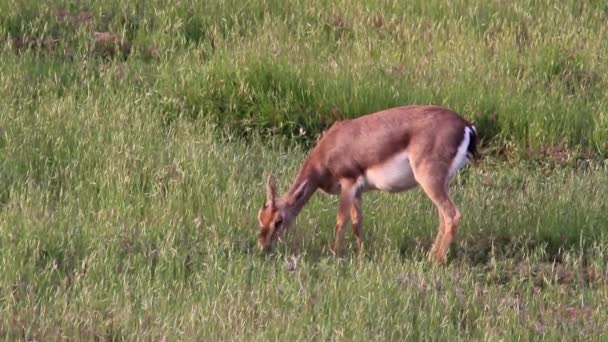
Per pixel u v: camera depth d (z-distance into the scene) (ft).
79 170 97.19
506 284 83.10
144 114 107.86
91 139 101.55
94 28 124.16
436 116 86.79
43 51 120.26
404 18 127.65
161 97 111.96
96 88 112.37
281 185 96.27
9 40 119.24
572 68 119.24
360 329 72.79
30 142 100.07
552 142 108.68
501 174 102.68
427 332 73.87
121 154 98.68
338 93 110.63
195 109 110.63
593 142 108.88
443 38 124.77
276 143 107.04
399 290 78.54
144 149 100.07
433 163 85.71
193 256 84.48
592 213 92.79
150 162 97.35
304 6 129.70
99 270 80.48
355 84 111.65
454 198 96.43
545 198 95.86
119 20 124.98
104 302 76.43
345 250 88.28
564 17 130.11
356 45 122.01
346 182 88.07
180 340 71.26
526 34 127.54
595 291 82.23
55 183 96.07
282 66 112.06
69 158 99.14
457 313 77.36
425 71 116.37
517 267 85.87
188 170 96.99
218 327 72.79
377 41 123.34
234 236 87.92
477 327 75.25
